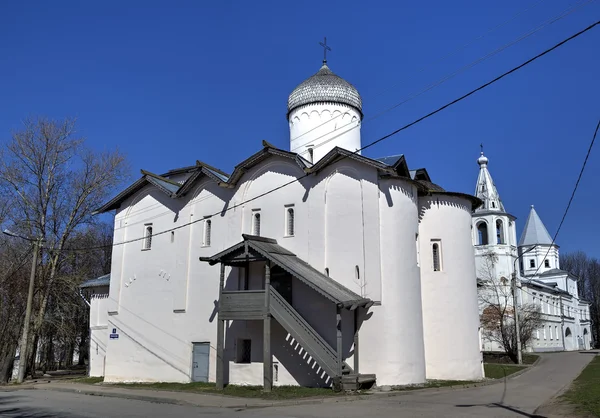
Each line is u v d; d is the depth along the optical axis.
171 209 29.56
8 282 33.97
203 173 28.33
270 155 26.41
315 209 24.78
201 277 27.52
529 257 87.56
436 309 25.70
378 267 22.89
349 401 18.61
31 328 33.88
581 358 48.41
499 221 65.44
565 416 14.33
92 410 17.55
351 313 22.92
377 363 22.23
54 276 35.38
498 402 17.72
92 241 40.78
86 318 40.44
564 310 78.38
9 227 35.69
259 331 24.88
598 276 102.38
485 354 48.50
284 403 18.62
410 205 24.56
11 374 31.38
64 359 44.69
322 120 29.59
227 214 27.42
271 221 26.06
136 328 29.11
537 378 28.47
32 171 35.91
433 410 15.81
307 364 23.20
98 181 37.75
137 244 30.38
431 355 25.22
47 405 19.16
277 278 25.06
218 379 23.34
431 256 26.28
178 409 17.88
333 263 23.84
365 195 23.78
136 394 22.19
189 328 27.25
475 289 27.27
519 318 49.88
